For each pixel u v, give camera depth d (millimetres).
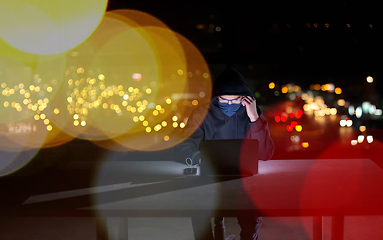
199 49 6723
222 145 2979
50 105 7980
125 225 2660
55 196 2385
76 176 2980
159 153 5828
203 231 3070
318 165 3326
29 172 5414
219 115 3461
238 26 6586
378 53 6773
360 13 6641
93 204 2201
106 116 8516
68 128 8047
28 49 7508
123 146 7918
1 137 8188
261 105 8414
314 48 6621
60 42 7391
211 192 2451
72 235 4129
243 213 2086
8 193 4859
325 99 8164
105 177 2936
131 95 8758
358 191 2443
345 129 8031
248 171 2963
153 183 2721
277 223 4469
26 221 4516
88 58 7441
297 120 8016
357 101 8016
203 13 6664
